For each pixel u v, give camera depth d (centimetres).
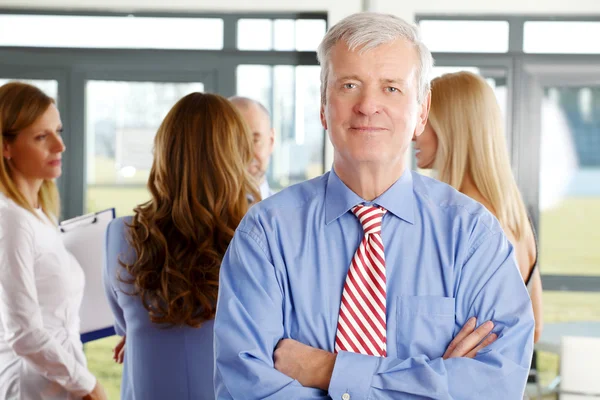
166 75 498
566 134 500
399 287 143
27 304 256
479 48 499
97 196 495
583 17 492
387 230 145
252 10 497
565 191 502
